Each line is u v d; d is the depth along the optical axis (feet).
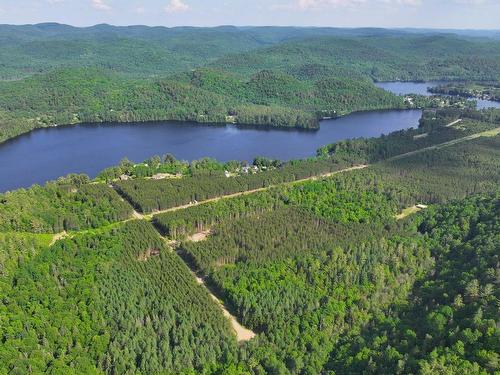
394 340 577.02
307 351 592.19
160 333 627.87
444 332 560.20
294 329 630.74
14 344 576.20
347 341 610.65
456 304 609.01
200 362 579.89
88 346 599.16
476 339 525.75
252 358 566.77
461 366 491.31
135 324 636.48
